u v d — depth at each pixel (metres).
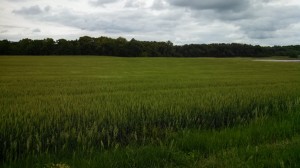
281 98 14.15
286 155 6.26
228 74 44.69
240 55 146.88
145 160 6.24
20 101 14.10
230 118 10.96
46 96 16.47
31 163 6.25
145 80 31.58
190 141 7.54
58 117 9.47
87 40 128.38
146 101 12.85
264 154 6.48
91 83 27.36
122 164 6.04
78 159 6.29
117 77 36.09
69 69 49.88
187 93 17.06
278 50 153.12
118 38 135.12
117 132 8.28
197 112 10.80
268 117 10.63
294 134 8.18
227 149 6.96
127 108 11.16
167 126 9.72
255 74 45.19
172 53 136.75
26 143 7.30
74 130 7.83
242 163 5.94
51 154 6.76
